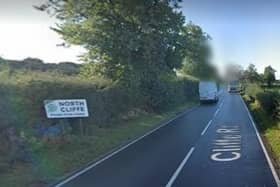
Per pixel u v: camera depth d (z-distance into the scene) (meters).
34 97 16.95
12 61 24.38
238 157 15.16
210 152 16.36
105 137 20.95
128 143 19.52
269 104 30.94
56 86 18.73
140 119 31.44
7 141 13.95
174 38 40.22
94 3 33.41
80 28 33.53
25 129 15.94
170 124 28.64
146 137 21.69
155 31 37.06
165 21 38.34
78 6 33.69
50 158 14.80
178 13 39.44
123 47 33.06
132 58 34.62
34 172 12.86
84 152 16.42
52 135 17.45
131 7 33.50
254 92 53.09
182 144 18.73
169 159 14.94
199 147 17.75
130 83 32.62
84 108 18.61
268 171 12.66
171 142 19.47
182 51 41.56
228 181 11.38
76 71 34.75
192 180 11.55
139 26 35.03
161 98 38.81
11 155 13.72
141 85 36.41
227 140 19.89
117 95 28.25
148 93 37.28
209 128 25.47
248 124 27.66
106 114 25.75
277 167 13.29
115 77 32.91
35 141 16.02
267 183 11.13
